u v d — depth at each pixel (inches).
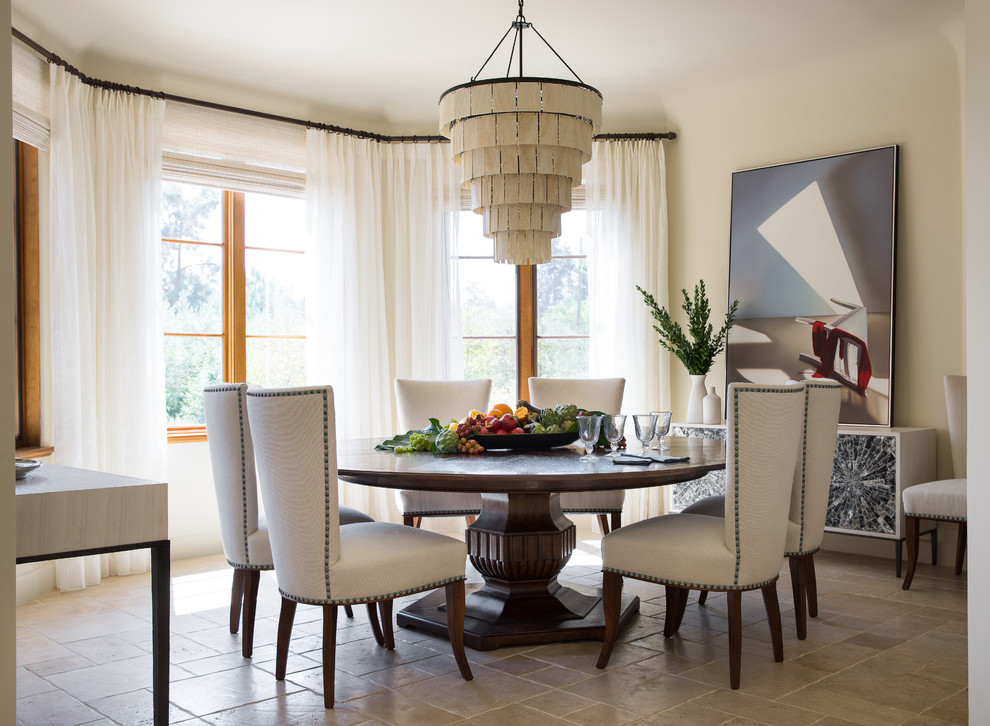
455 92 132.0
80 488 73.2
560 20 170.2
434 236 221.0
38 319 167.2
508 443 132.1
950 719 97.2
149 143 180.9
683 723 96.3
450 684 109.7
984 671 82.0
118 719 99.7
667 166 225.9
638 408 220.1
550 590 134.8
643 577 112.0
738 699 103.6
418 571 106.7
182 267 199.8
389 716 99.1
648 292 221.0
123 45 177.5
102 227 173.0
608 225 222.4
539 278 232.5
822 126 198.8
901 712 99.3
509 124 128.8
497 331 232.2
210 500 197.2
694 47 185.3
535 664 117.0
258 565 120.5
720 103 214.5
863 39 181.3
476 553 134.3
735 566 107.3
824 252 195.5
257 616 143.9
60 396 161.2
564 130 130.1
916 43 181.0
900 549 168.6
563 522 136.3
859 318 189.6
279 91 205.3
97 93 173.9
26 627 138.1
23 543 69.6
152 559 78.2
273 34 175.6
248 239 209.0
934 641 126.3
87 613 146.5
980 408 82.1
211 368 203.6
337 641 129.2
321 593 101.5
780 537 111.3
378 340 216.7
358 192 216.1
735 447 106.5
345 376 210.7
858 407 188.5
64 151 162.4
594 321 221.5
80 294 165.8
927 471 178.9
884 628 133.1
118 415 173.9
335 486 101.1
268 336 212.1
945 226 181.0
